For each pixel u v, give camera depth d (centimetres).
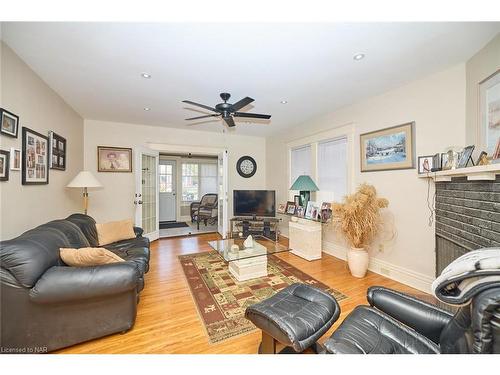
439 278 111
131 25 162
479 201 165
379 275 293
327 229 388
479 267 96
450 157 201
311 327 131
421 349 113
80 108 348
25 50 193
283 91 286
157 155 478
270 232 487
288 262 344
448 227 208
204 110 356
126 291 171
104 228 290
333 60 212
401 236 272
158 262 340
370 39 179
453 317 108
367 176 314
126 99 312
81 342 161
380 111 295
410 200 262
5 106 183
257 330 181
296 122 438
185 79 251
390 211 285
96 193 412
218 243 324
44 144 249
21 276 142
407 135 263
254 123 446
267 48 192
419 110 252
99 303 164
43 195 247
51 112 272
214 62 215
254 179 579
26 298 146
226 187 508
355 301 226
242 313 205
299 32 170
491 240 152
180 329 181
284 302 155
